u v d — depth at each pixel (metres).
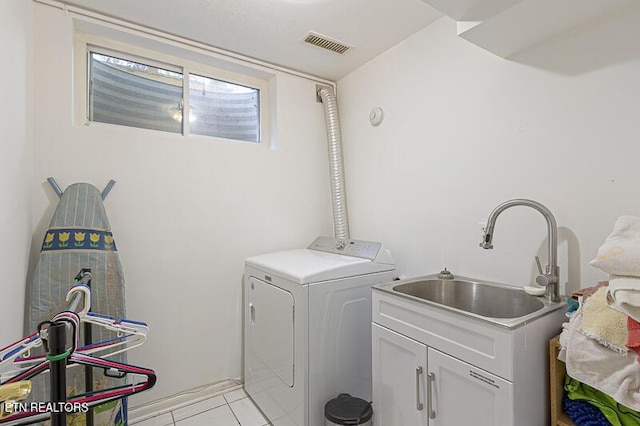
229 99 2.41
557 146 1.40
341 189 2.52
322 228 2.70
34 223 1.63
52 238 1.58
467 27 1.34
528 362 1.08
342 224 2.48
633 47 1.19
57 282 1.55
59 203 1.65
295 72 2.53
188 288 2.10
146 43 1.99
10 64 1.32
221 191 2.23
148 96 2.09
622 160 1.22
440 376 1.26
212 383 2.18
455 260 1.82
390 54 2.21
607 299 0.96
